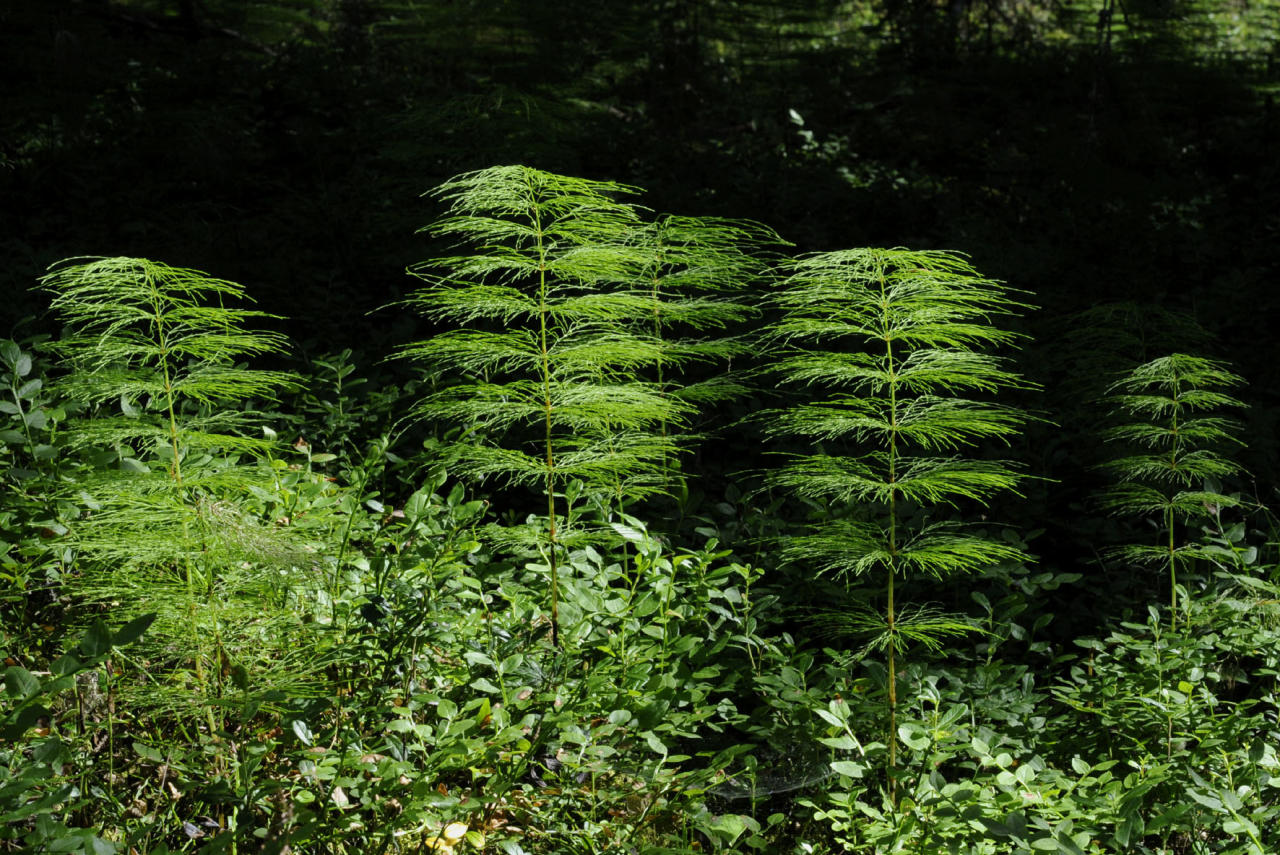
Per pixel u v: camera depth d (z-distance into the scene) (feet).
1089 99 36.88
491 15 34.53
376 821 8.69
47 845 6.71
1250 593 12.14
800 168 28.43
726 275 13.15
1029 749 10.82
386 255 21.77
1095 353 14.30
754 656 12.53
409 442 15.97
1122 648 11.55
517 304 10.42
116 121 26.63
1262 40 49.70
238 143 26.55
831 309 10.13
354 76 32.73
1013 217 27.55
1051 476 16.56
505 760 9.22
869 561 10.03
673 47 37.55
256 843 8.70
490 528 11.25
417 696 9.48
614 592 11.39
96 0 36.99
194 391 9.88
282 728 9.28
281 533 9.50
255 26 38.11
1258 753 9.01
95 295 9.70
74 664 6.84
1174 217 27.89
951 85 38.06
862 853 9.49
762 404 18.26
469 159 22.24
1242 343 21.20
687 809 9.38
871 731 10.71
